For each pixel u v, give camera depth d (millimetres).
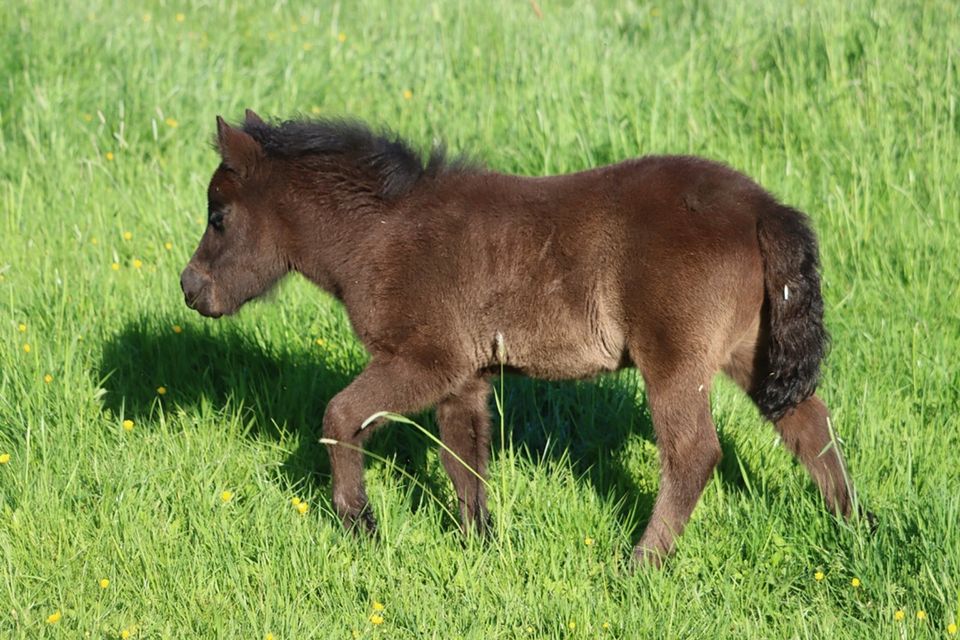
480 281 9305
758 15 17766
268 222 10047
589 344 9219
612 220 9016
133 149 15688
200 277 10320
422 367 9391
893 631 8141
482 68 17172
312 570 9039
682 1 19688
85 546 9188
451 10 19344
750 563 9227
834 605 8797
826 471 9516
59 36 17203
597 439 11141
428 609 8547
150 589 8805
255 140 10047
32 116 15797
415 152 9781
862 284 12750
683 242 8812
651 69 16391
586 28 17859
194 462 10375
